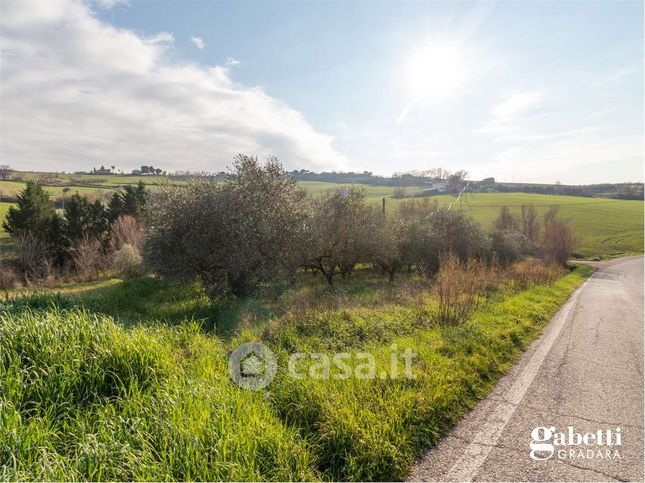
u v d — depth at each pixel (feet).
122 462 9.23
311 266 59.16
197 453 9.34
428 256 72.28
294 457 10.11
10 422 9.75
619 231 231.91
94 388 12.41
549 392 15.97
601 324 31.42
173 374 13.60
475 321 25.27
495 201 273.75
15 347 13.04
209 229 37.70
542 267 64.85
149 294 44.32
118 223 99.25
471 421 13.28
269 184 42.42
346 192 62.69
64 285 71.05
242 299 38.40
